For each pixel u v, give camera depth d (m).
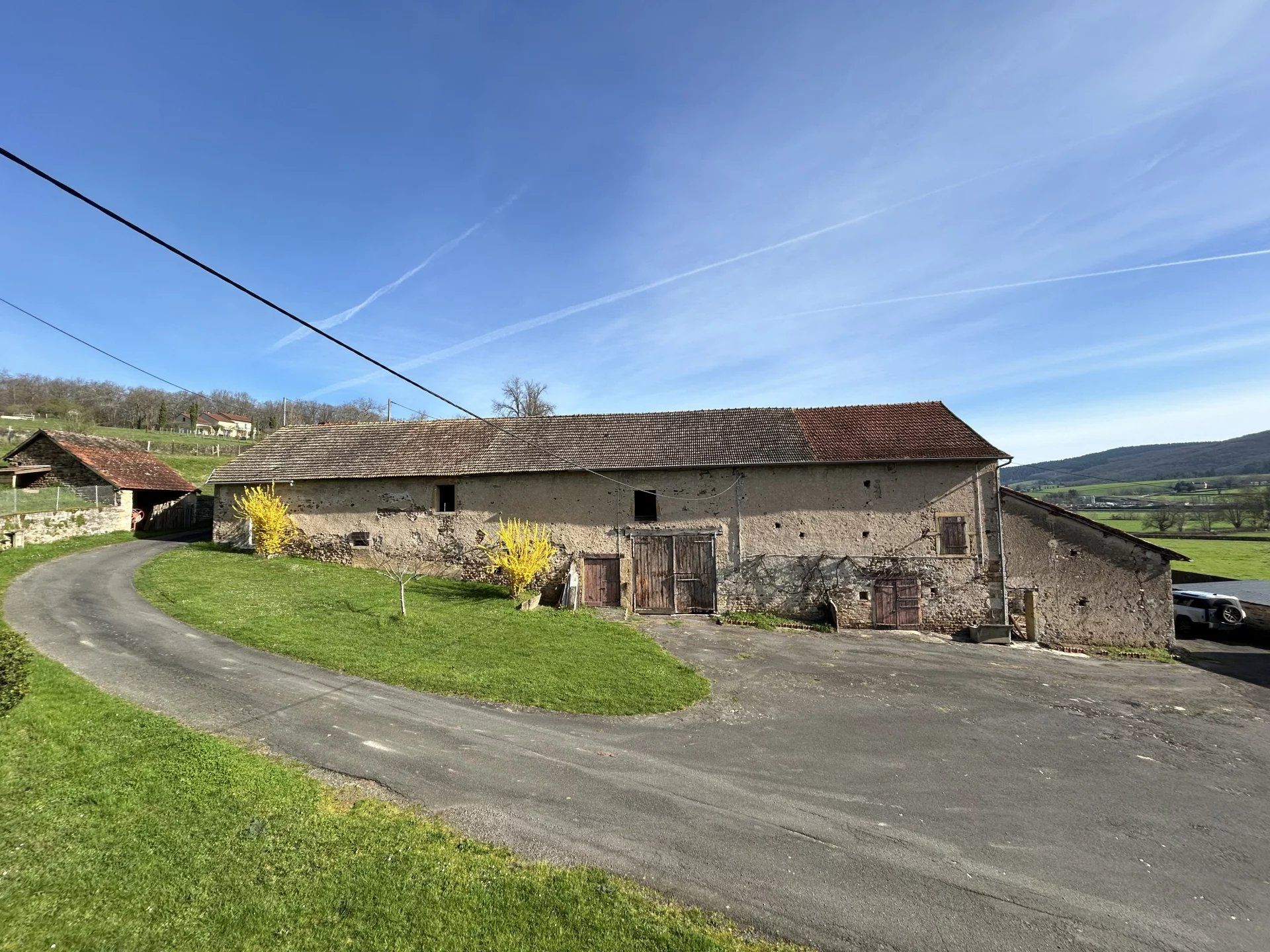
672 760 7.45
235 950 3.95
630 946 4.20
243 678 9.13
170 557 18.25
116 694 8.14
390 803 5.97
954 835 6.03
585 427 19.92
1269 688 12.39
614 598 17.36
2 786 5.56
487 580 17.88
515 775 6.78
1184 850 5.95
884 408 19.52
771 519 17.11
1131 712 10.34
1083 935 4.66
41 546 19.23
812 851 5.60
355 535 18.91
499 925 4.32
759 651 13.41
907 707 9.96
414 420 22.02
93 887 4.42
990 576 16.28
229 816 5.40
